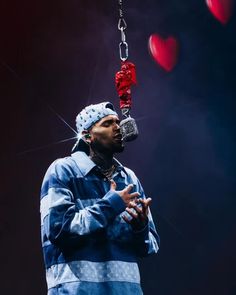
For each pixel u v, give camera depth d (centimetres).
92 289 436
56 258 449
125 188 456
